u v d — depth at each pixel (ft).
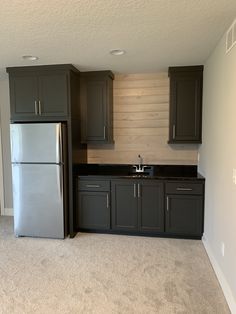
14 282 8.26
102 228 12.23
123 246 10.90
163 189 11.53
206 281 8.27
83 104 12.75
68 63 11.10
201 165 12.00
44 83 11.52
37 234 11.87
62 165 11.44
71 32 7.75
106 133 12.67
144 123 13.38
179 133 12.05
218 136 8.61
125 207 11.96
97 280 8.33
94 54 9.87
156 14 6.66
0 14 6.52
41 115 11.66
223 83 8.00
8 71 11.69
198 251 10.40
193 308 6.97
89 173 12.87
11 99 11.85
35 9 6.30
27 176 11.67
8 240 11.63
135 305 7.09
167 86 13.00
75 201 12.30
